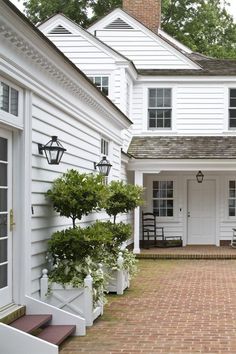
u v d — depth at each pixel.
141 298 10.12
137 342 6.98
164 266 14.80
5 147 6.84
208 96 19.30
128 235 10.90
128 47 19.47
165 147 18.41
